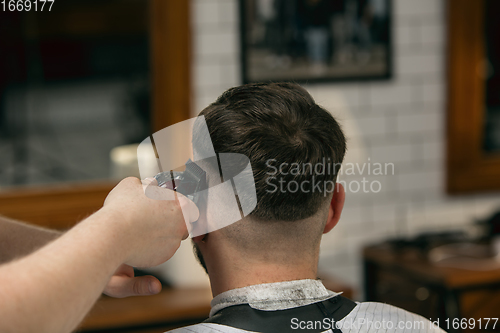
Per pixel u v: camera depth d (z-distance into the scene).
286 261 0.70
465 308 2.10
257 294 0.69
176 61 2.65
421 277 2.20
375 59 2.88
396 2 2.89
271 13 2.73
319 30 2.79
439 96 3.01
